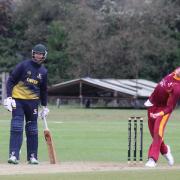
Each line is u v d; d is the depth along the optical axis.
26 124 45.28
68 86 188.50
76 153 58.28
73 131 89.94
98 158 53.53
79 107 181.62
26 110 44.91
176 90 43.19
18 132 44.56
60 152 59.16
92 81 186.38
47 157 53.53
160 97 43.44
